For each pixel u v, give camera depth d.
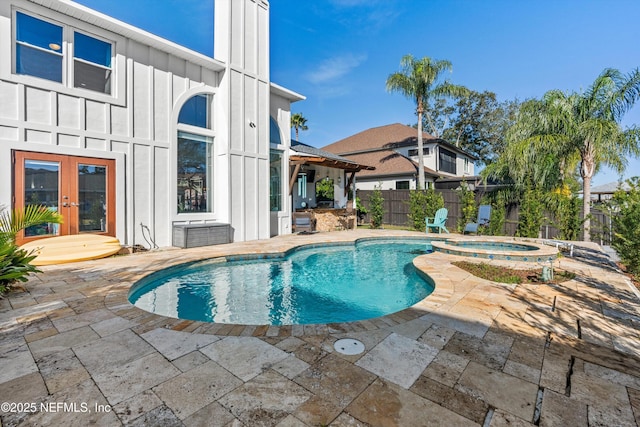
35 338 2.99
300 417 1.91
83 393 2.13
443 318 3.61
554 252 7.58
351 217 15.64
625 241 5.84
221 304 5.16
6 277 4.13
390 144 23.59
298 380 2.31
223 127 9.80
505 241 10.03
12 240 4.62
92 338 3.00
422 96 16.98
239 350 2.78
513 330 3.29
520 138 12.30
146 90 8.30
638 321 3.56
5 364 2.50
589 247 9.54
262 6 10.84
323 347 2.85
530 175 12.13
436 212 13.47
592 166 11.04
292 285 6.27
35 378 2.30
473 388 2.24
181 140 9.17
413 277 6.87
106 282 4.98
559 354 2.77
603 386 2.28
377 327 3.32
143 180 8.27
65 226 6.99
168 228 8.79
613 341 3.04
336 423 1.86
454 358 2.67
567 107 10.98
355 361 2.60
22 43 6.46
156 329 3.22
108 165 7.61
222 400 2.07
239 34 10.05
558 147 11.26
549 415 1.96
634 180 6.45
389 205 17.56
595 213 11.02
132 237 8.05
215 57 10.15
